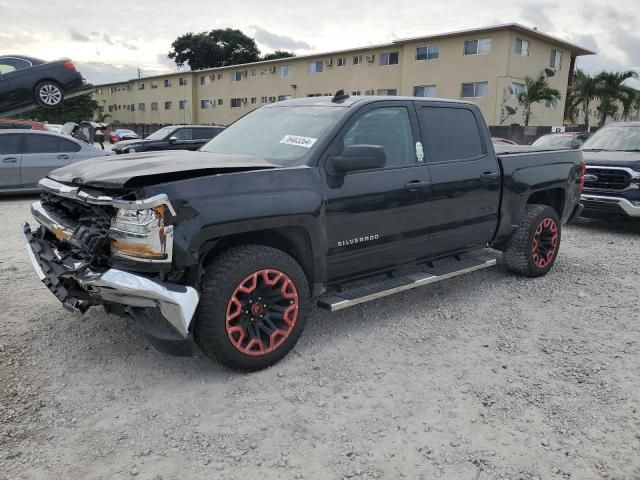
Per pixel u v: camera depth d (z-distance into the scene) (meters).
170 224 3.04
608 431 3.01
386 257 4.30
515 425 3.06
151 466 2.66
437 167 4.57
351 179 3.93
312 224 3.66
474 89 30.48
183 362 3.71
